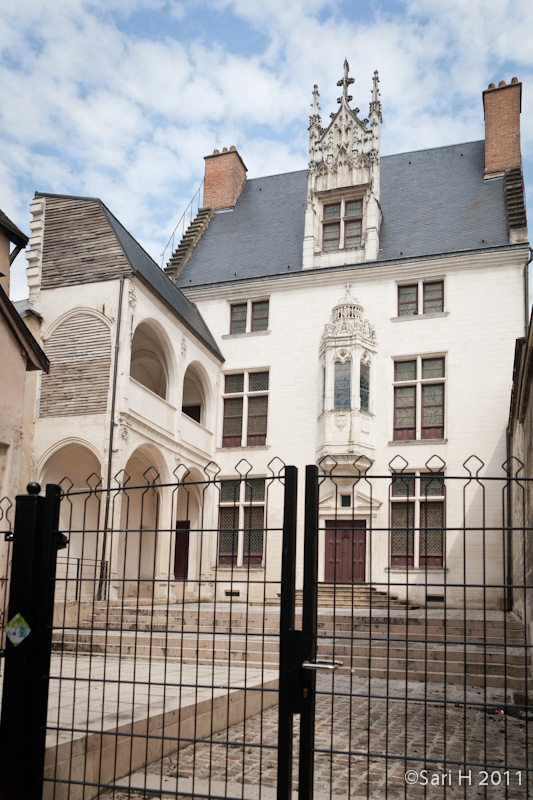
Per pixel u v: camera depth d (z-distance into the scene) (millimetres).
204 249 27250
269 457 22672
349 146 24531
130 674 8664
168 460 19484
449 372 21531
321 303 23406
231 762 5926
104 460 16406
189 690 7391
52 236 18531
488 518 20141
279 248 25734
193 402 24344
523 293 21312
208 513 22391
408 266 22531
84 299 17594
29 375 17453
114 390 16688
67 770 4910
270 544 21750
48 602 4957
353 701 8727
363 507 20906
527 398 10750
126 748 5555
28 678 4801
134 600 16359
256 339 23844
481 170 25656
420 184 26219
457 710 8281
